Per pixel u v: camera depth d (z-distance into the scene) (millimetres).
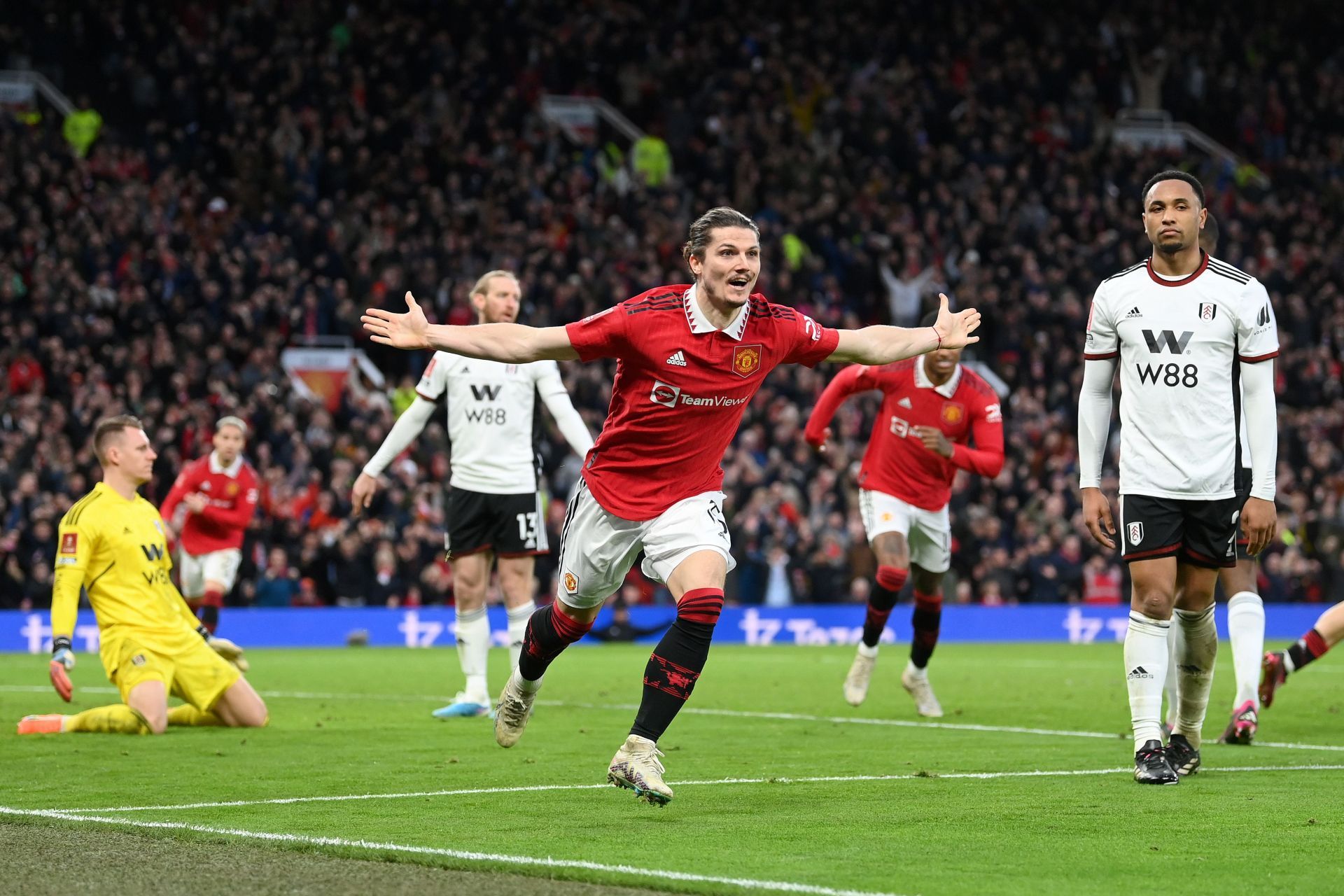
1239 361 8438
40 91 34688
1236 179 42781
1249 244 39219
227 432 17547
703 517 7449
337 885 5547
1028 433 32062
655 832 6742
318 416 27641
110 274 29609
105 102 35188
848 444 30859
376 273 31859
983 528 29188
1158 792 7938
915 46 42406
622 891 5461
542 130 37062
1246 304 8312
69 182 31234
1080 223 39094
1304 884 5578
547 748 10047
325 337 30703
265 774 8781
